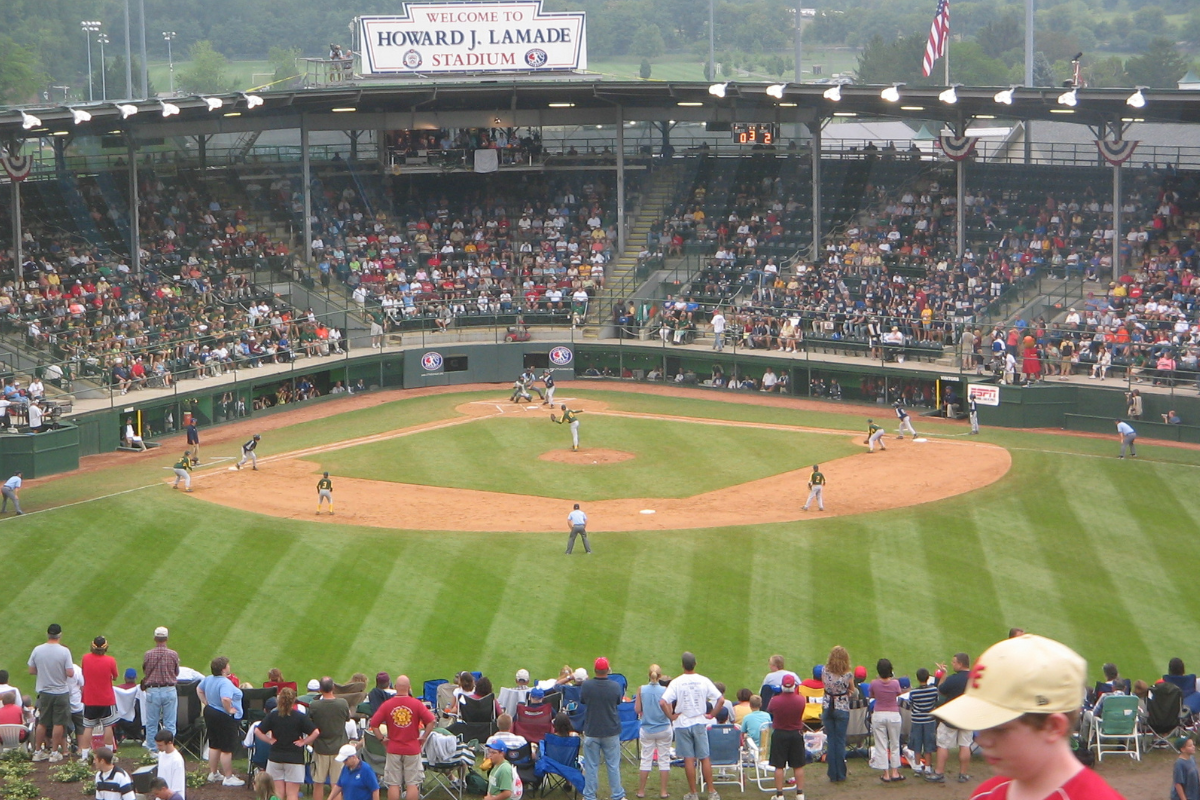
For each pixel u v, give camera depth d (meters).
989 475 47.44
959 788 20.88
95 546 39.16
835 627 33.09
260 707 22.59
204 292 66.19
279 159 78.31
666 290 72.88
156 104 59.81
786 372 65.06
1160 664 30.61
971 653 31.36
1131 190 69.06
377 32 73.31
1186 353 55.31
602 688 19.92
